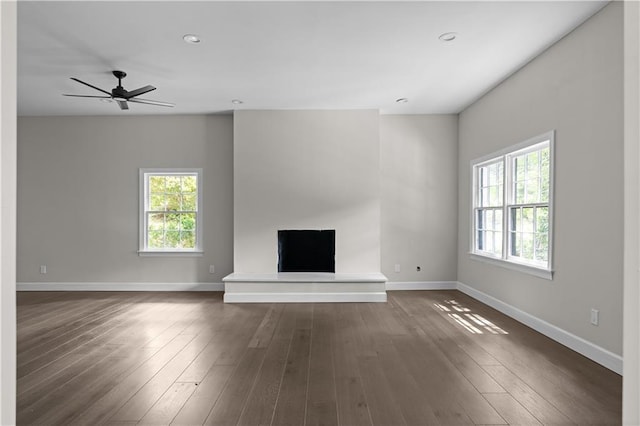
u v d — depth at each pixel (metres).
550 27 3.59
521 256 4.73
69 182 6.71
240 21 3.48
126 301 5.84
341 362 3.37
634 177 0.89
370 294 5.77
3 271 0.89
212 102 5.93
